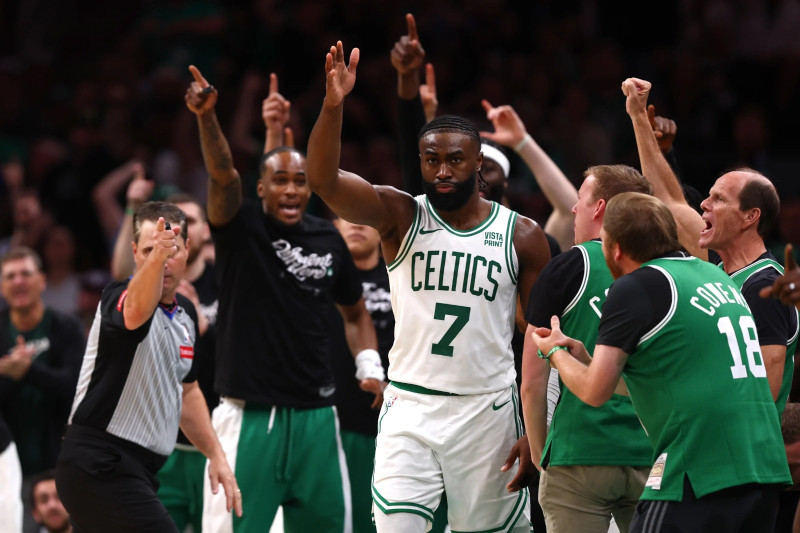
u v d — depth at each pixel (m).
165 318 11.64
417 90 13.48
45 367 16.73
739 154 25.19
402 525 10.47
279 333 13.45
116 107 26.77
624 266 9.63
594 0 29.48
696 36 28.36
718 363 9.09
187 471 14.34
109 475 11.25
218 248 13.55
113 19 32.94
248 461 13.27
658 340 9.10
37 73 30.02
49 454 16.89
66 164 25.80
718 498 8.98
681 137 26.25
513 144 14.77
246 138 24.47
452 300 10.64
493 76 27.12
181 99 26.64
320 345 13.78
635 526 9.30
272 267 13.49
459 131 10.52
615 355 9.02
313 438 13.62
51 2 32.94
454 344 10.62
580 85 26.94
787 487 9.42
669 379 9.10
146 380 11.35
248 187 23.17
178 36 28.50
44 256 23.73
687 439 9.05
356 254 15.55
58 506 15.16
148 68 28.80
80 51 32.66
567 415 10.49
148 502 11.39
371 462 15.06
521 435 11.09
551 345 9.47
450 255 10.64
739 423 9.02
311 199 22.44
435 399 10.66
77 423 11.42
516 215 11.02
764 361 9.95
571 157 25.09
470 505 10.80
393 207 10.63
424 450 10.66
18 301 17.11
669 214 9.55
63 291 22.78
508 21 28.69
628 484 10.47
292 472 13.49
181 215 11.78
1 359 16.48
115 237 23.67
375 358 14.12
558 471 10.57
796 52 27.89
